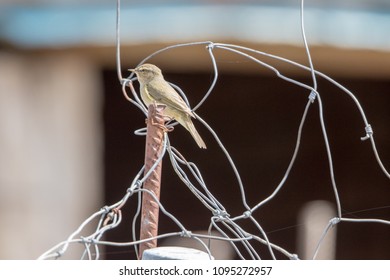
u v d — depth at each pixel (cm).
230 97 1511
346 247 1425
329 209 1486
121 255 1393
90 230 1159
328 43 1072
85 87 1127
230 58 1100
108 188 1489
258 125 1521
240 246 1114
